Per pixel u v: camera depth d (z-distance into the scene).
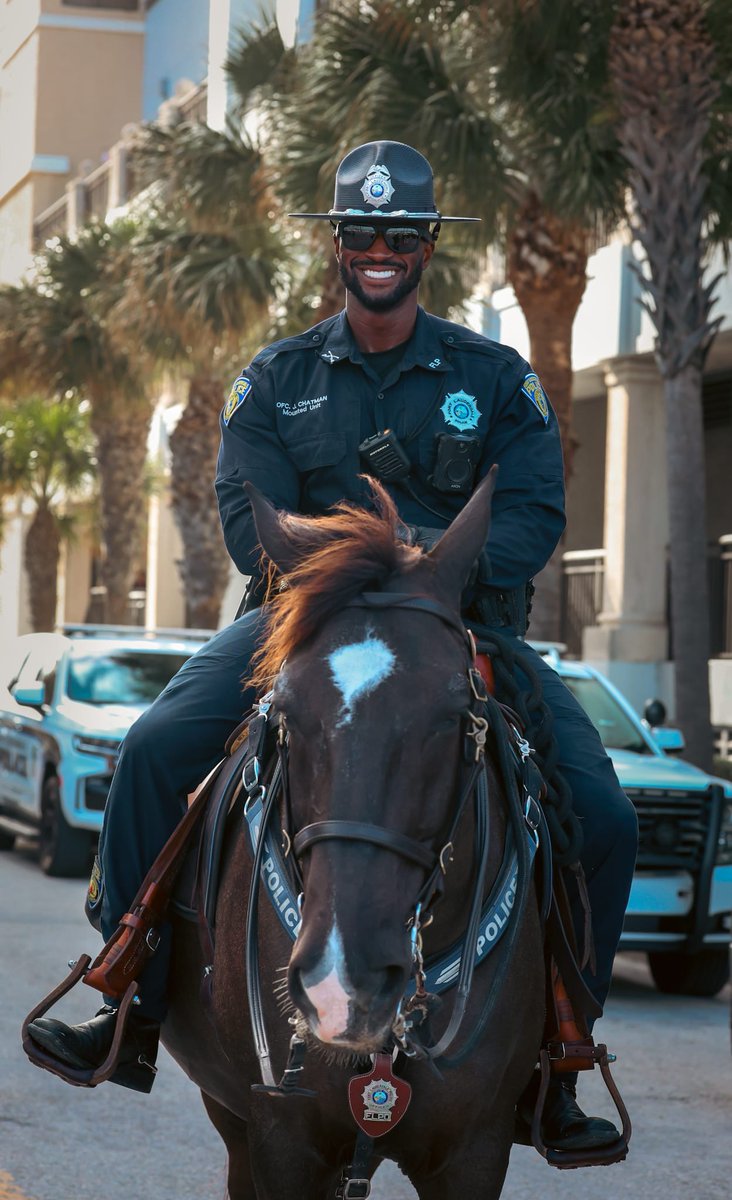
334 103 15.27
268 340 21.17
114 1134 6.40
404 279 3.85
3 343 27.91
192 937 3.90
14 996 8.74
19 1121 6.51
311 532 3.26
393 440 3.79
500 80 14.41
